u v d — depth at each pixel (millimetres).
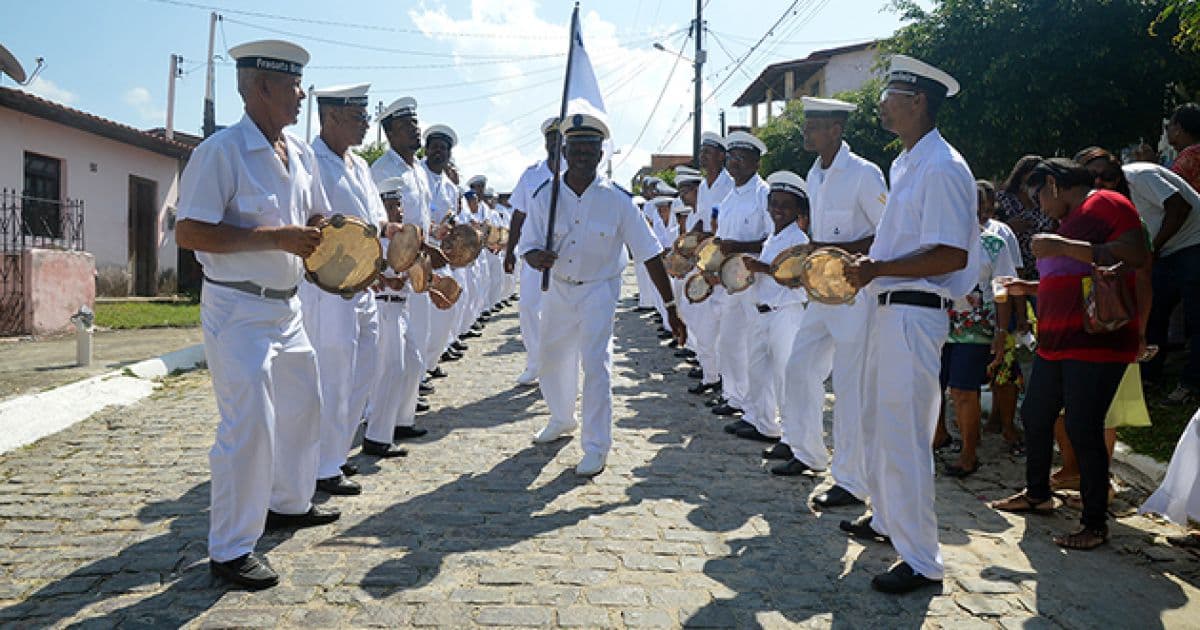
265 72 4074
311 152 4652
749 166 7320
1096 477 4555
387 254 5312
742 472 5934
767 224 7141
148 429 6906
